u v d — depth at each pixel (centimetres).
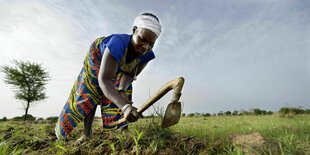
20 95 2342
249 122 631
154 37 222
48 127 430
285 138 226
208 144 229
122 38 229
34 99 2386
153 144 222
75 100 271
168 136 249
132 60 253
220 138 251
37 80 2436
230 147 210
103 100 298
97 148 229
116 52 221
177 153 211
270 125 436
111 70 223
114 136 249
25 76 2372
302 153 186
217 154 207
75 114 268
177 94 190
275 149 196
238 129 381
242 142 219
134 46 232
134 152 209
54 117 1012
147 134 249
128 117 209
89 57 262
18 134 296
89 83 262
